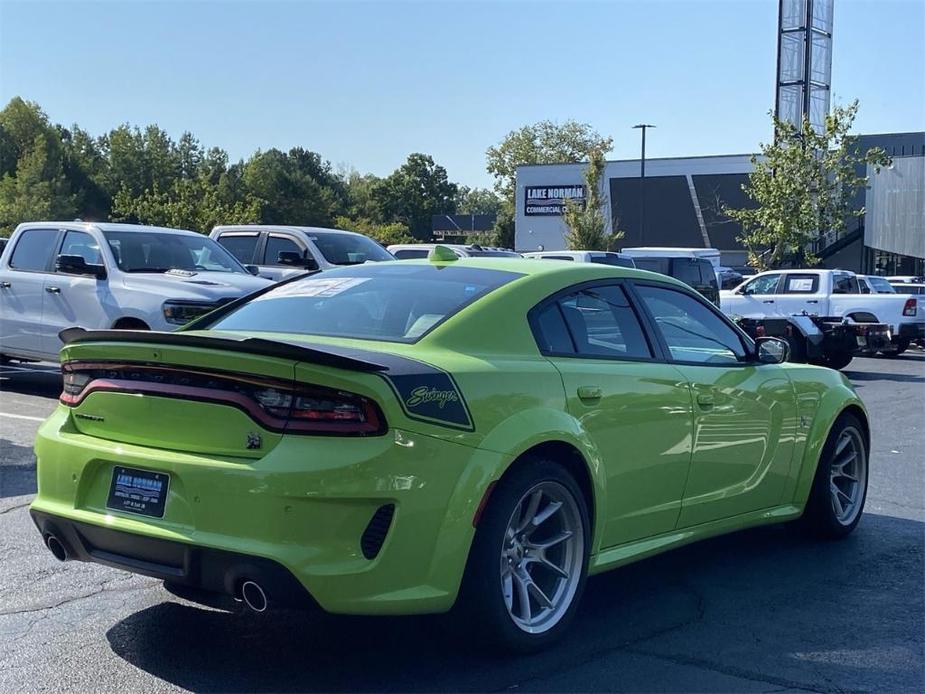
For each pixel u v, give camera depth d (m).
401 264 5.20
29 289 11.12
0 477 7.28
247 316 4.89
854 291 21.22
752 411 5.46
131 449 3.93
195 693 3.79
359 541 3.60
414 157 113.38
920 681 4.06
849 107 33.94
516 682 3.95
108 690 3.79
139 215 42.72
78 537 4.07
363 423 3.59
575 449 4.30
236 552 3.57
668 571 5.59
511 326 4.36
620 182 58.44
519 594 4.16
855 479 6.46
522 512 4.15
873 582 5.42
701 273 21.80
